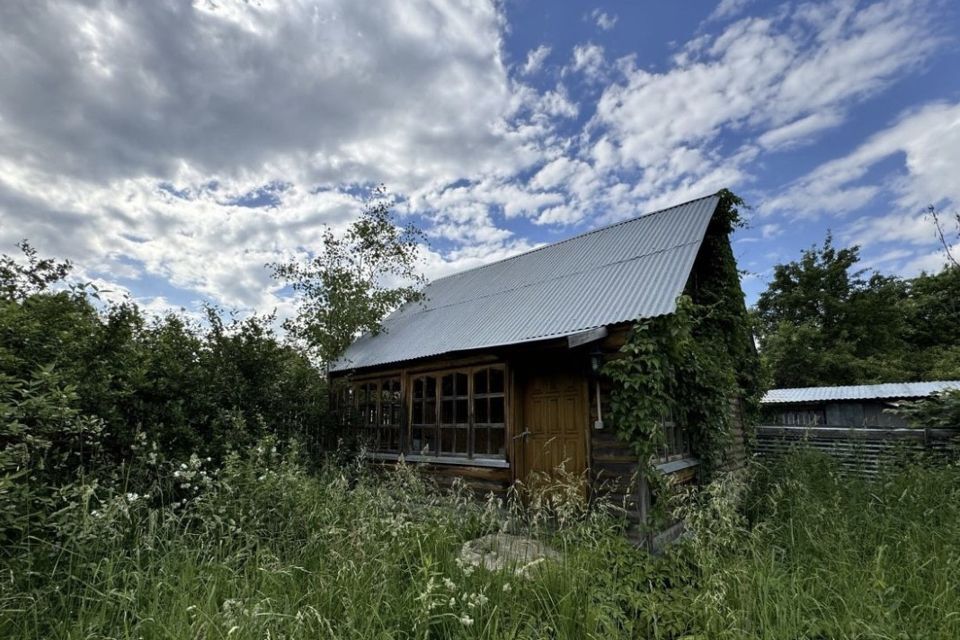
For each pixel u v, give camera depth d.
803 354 24.11
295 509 4.43
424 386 8.78
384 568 3.30
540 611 3.28
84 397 4.52
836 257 28.86
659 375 5.85
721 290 9.05
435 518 4.60
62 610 2.87
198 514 4.04
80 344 4.85
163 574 3.19
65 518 3.29
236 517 4.06
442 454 8.18
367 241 13.07
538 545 4.46
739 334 9.44
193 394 5.98
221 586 3.20
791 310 29.12
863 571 3.92
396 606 3.07
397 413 9.36
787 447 9.88
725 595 3.50
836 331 26.66
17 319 4.30
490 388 7.80
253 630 2.65
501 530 4.53
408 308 12.64
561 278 8.85
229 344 7.49
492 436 7.62
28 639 2.58
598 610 3.20
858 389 14.05
